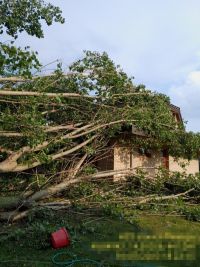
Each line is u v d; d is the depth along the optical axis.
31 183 9.73
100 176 11.12
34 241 6.98
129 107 12.19
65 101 11.30
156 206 10.66
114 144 13.93
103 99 11.91
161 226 9.37
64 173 11.03
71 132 11.36
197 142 14.39
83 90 11.74
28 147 9.60
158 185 11.70
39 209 9.00
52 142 10.21
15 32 14.26
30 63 7.61
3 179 10.69
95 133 12.10
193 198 12.01
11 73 9.77
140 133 13.88
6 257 6.31
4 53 7.45
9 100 9.74
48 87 11.20
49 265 6.01
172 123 13.68
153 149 16.69
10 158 9.66
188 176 12.22
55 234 6.93
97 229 8.38
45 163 10.11
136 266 6.01
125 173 11.63
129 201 10.57
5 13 14.17
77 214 9.70
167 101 13.77
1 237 7.29
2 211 8.96
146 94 12.87
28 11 14.23
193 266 6.17
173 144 14.63
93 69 11.76
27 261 6.13
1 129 9.35
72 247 6.98
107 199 10.39
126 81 12.59
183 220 10.46
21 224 8.47
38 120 9.34
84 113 11.90
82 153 12.09
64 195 10.84
